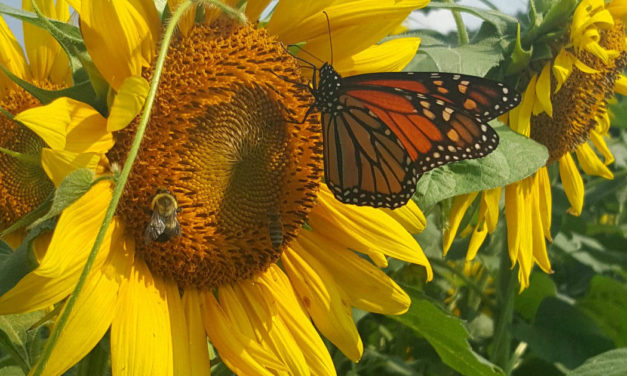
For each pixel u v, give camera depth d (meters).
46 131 0.22
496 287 0.47
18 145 0.31
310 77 0.28
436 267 0.45
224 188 0.26
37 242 0.22
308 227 0.28
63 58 0.32
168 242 0.25
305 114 0.27
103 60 0.23
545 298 0.48
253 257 0.27
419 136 0.27
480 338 0.49
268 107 0.26
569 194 0.41
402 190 0.27
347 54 0.28
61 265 0.21
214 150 0.25
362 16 0.27
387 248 0.29
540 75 0.36
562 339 0.47
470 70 0.33
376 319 0.47
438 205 0.37
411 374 0.44
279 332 0.27
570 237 0.57
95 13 0.22
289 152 0.27
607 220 0.67
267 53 0.26
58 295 0.22
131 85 0.21
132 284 0.24
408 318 0.33
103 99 0.23
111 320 0.23
